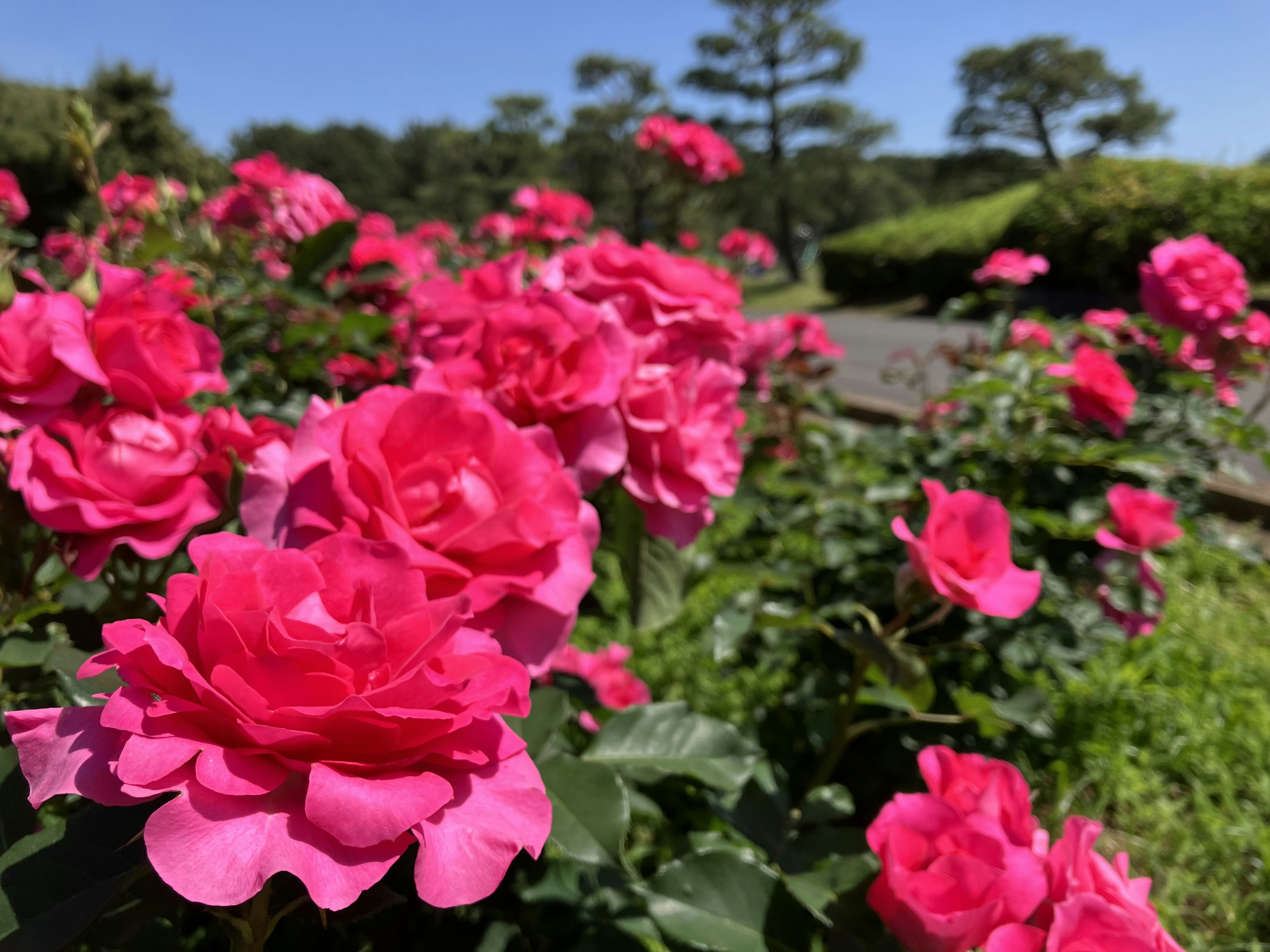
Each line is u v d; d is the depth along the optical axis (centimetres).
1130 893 97
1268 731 230
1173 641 273
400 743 60
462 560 75
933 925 92
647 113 3625
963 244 1501
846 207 3822
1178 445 297
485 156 4812
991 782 107
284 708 56
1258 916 176
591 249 127
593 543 88
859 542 213
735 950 92
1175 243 286
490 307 118
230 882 52
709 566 207
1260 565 325
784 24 3222
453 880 57
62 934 64
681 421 107
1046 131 3825
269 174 271
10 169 1089
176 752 55
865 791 197
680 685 262
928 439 251
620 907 124
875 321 1514
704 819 162
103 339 95
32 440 88
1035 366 245
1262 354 279
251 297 208
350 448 74
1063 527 203
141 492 90
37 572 119
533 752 92
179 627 61
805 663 219
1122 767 212
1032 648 191
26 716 62
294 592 63
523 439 80
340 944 115
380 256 205
